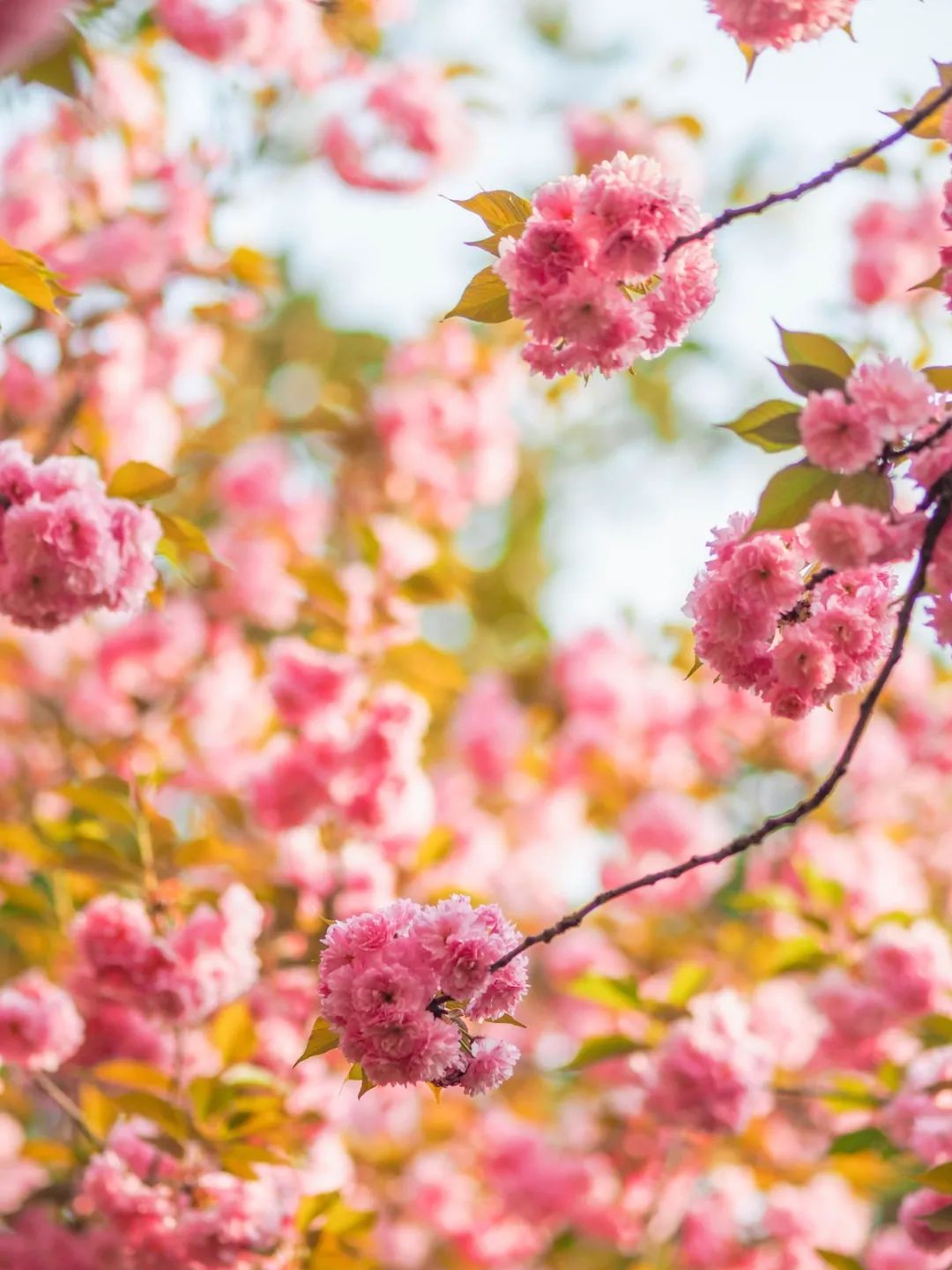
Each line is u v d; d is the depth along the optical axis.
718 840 7.99
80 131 6.38
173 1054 5.08
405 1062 2.46
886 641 2.68
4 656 7.39
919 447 2.41
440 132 7.08
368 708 5.84
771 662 2.69
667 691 8.55
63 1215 4.73
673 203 2.59
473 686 8.80
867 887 6.75
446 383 7.95
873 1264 5.82
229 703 7.07
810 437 2.34
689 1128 5.25
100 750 6.05
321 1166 4.86
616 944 7.43
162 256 6.39
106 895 4.75
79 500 3.36
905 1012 5.45
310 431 7.94
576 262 2.60
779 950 5.77
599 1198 6.86
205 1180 4.21
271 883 5.50
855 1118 6.02
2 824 4.84
